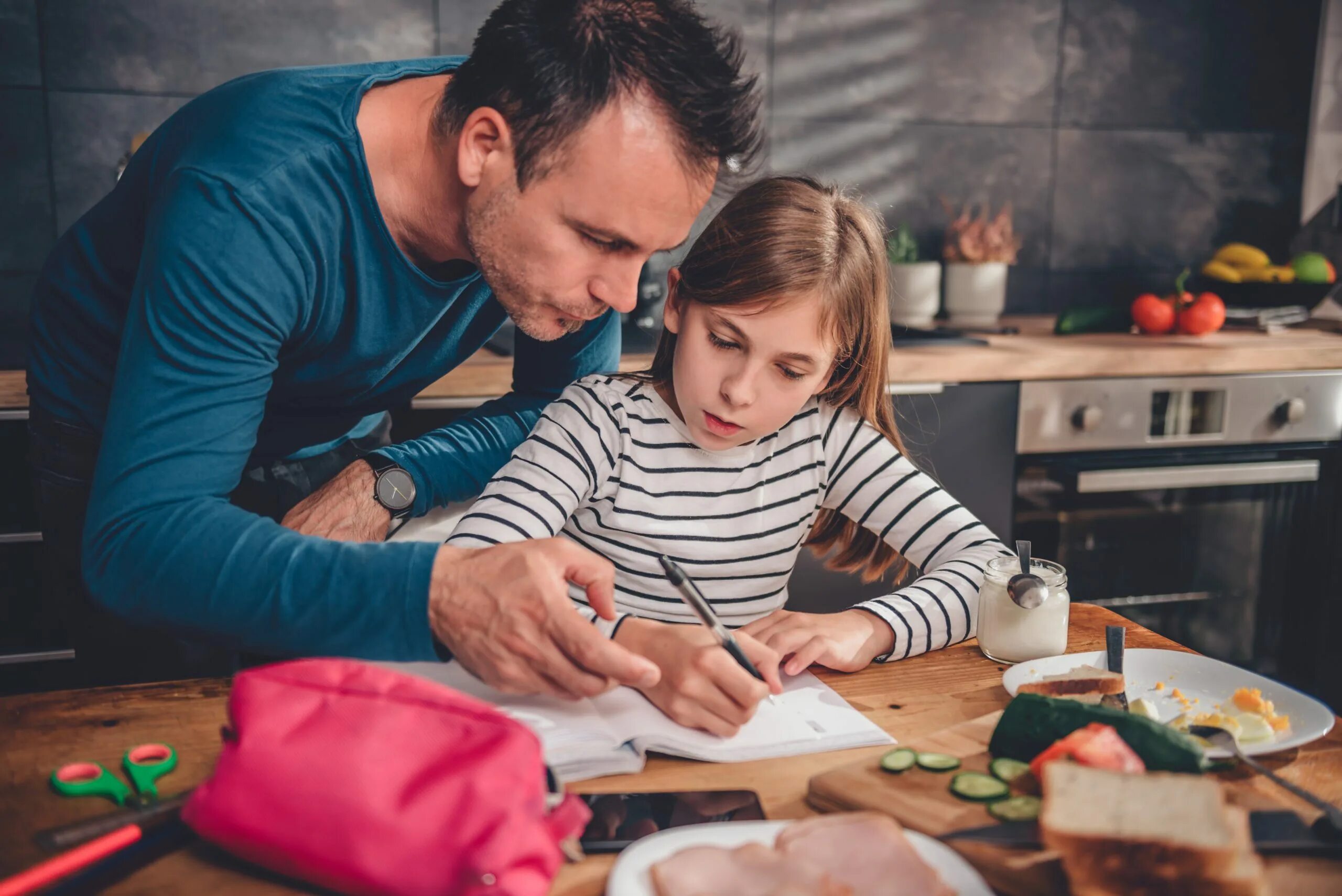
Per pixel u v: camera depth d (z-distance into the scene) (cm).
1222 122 292
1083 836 59
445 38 238
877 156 270
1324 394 241
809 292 102
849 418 125
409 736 61
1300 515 246
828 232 106
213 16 224
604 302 94
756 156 89
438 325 119
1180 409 234
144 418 85
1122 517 236
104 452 85
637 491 118
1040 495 230
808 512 124
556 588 80
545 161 84
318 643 81
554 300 93
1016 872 62
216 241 87
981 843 64
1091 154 285
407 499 119
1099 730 71
